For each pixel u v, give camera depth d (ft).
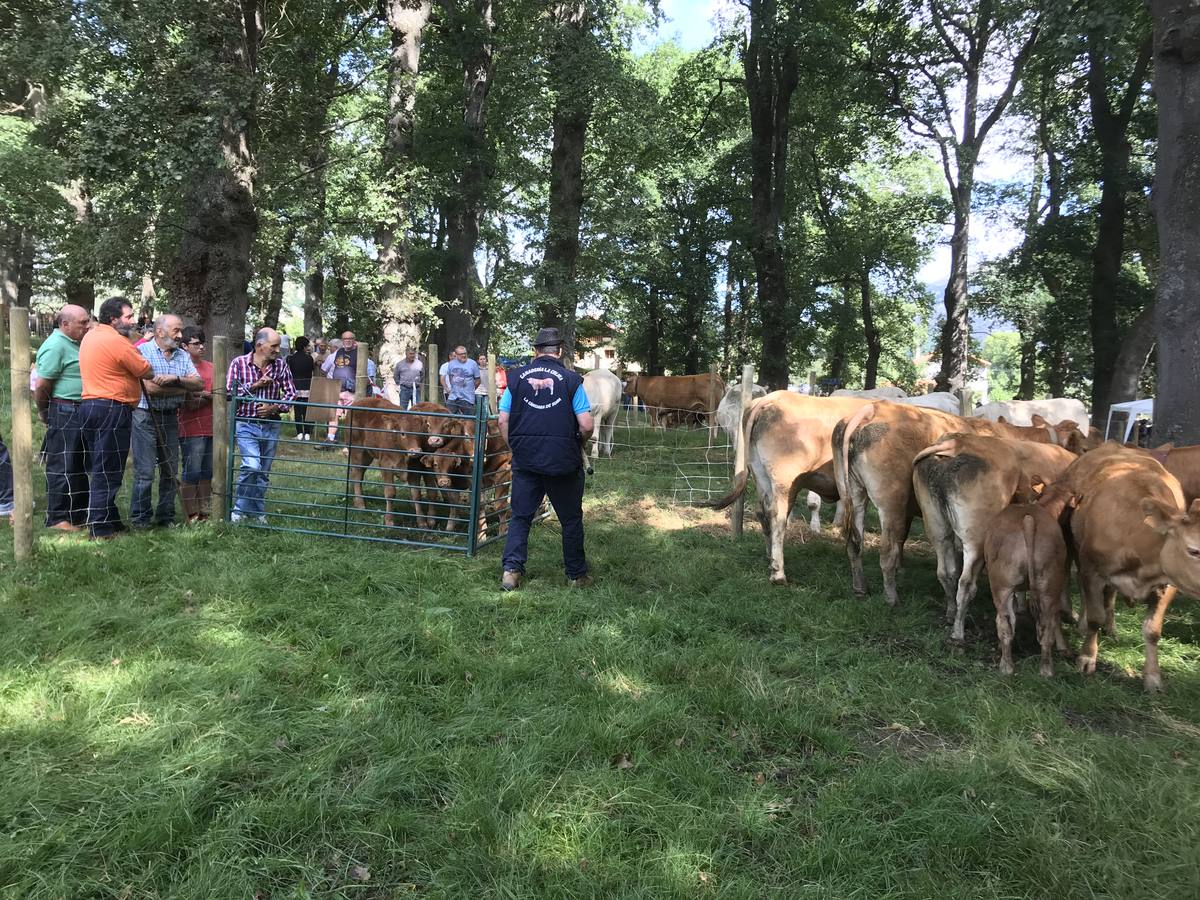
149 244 41.75
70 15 34.14
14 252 72.13
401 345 49.32
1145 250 75.97
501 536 22.13
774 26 63.93
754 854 8.68
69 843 7.99
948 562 17.04
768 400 20.40
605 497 29.71
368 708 11.28
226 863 7.85
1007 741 11.19
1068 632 16.97
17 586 14.80
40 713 10.46
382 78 52.60
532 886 7.86
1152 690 13.87
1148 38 50.83
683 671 13.35
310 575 16.79
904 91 77.71
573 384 17.20
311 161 50.70
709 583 19.25
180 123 33.73
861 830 8.97
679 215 99.66
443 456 20.70
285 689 11.75
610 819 8.92
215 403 20.71
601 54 54.44
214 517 20.95
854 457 18.52
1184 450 18.85
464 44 60.64
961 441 16.40
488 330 89.51
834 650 15.05
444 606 15.66
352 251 46.70
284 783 9.30
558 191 59.11
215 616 14.25
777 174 73.00
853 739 11.64
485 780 9.50
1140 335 61.77
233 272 37.70
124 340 18.53
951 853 8.75
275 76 44.62
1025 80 72.84
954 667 14.78
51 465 19.22
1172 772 10.67
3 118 50.16
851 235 103.91
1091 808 9.70
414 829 8.68
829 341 117.08
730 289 117.70
